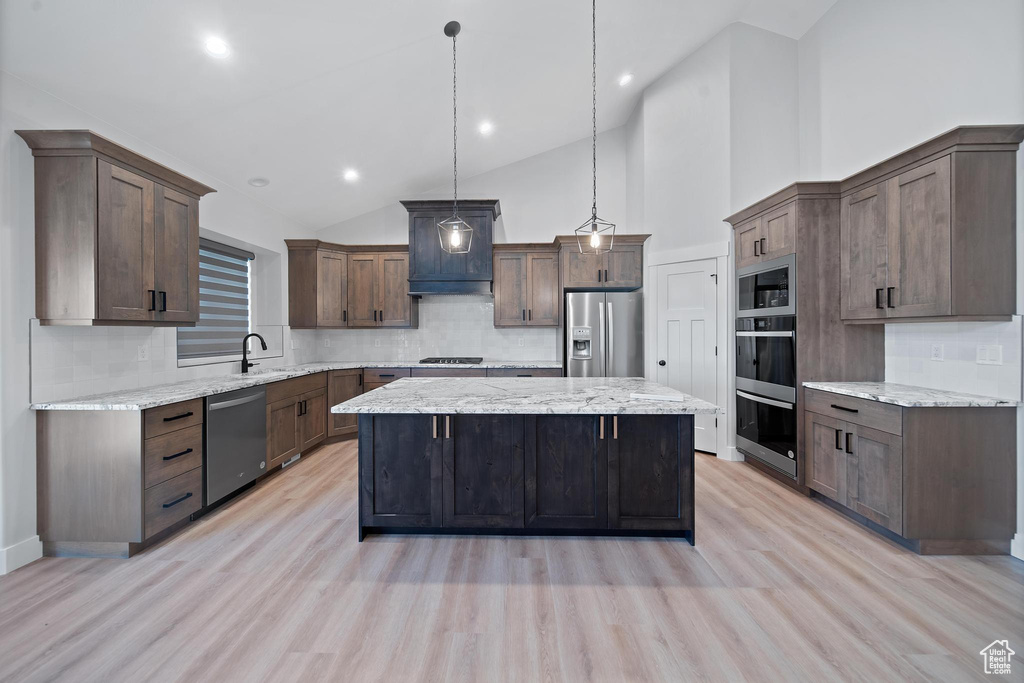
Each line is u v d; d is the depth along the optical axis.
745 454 3.77
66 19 1.92
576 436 2.34
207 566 2.12
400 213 5.23
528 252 4.93
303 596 1.87
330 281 4.74
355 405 2.13
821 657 1.51
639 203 4.79
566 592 1.90
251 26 2.27
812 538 2.40
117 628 1.66
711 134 4.04
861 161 3.19
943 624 1.68
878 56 3.03
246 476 3.07
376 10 2.46
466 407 2.08
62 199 2.14
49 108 2.21
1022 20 2.19
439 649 1.56
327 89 2.94
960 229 2.16
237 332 4.21
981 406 2.16
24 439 2.13
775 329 3.26
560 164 5.29
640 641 1.60
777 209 3.21
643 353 4.59
